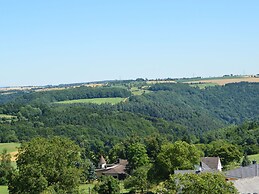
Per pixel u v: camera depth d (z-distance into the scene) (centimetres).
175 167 8888
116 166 14138
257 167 7525
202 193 3772
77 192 5947
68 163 6244
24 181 5553
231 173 7269
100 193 8938
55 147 5978
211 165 10850
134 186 9219
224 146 12606
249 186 5594
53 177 5806
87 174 12112
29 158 5856
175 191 3966
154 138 15938
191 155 9150
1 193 10100
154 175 9156
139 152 13212
